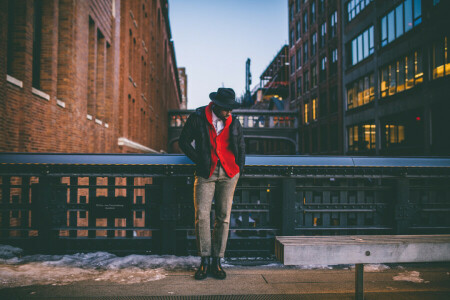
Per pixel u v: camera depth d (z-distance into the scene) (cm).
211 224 380
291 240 256
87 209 372
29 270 313
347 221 397
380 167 390
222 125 307
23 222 375
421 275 321
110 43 1375
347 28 2786
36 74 813
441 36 1620
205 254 306
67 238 372
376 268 341
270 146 5706
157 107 3052
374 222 401
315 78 3650
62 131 887
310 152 3784
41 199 367
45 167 362
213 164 300
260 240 387
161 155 367
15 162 353
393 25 2075
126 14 1611
